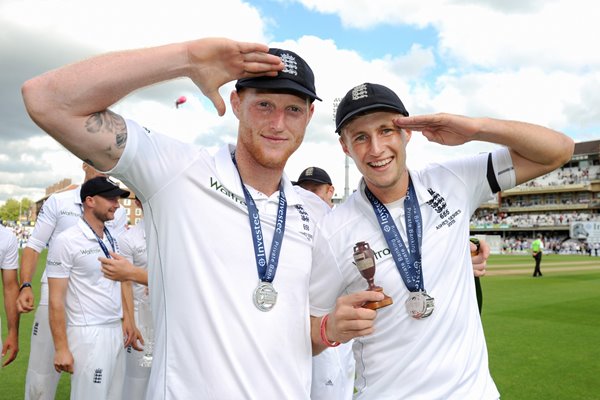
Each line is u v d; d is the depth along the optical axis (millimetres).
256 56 1713
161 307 1789
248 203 1847
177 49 1606
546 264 28859
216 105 1702
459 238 2289
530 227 65000
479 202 2473
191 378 1665
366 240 2238
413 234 2236
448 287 2182
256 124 1845
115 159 1659
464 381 2066
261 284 1760
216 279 1716
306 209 2168
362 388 2217
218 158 1876
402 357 2109
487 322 8906
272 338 1738
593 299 12156
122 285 4238
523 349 6840
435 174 2422
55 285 3604
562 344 7141
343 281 2238
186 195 1760
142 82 1565
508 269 23938
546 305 11141
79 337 3686
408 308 2105
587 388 5145
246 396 1652
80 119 1553
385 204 2334
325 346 2006
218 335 1668
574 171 66625
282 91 1821
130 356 4301
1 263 3887
